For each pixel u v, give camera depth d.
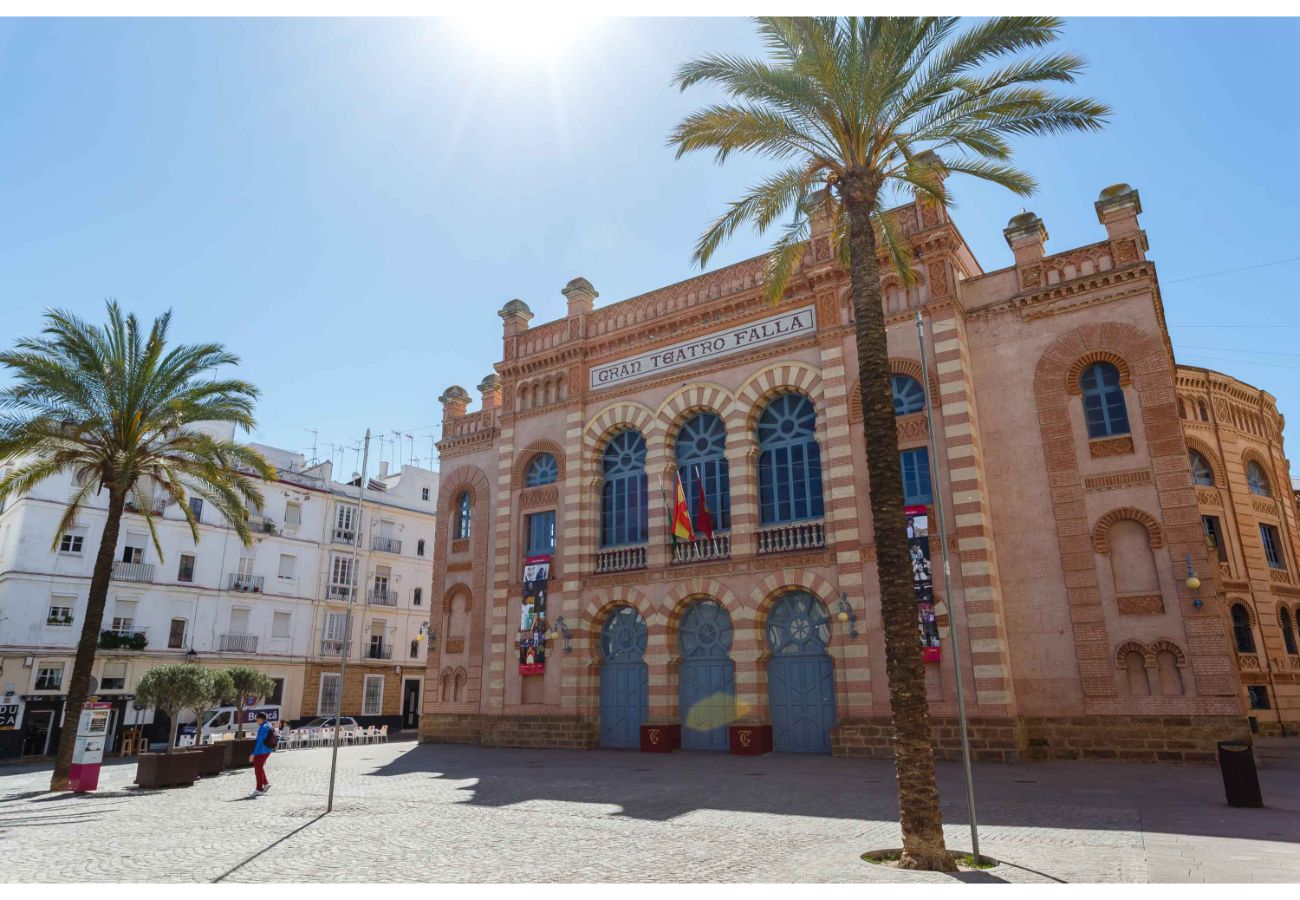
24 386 22.50
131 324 23.67
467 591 33.66
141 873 9.91
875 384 12.06
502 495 32.62
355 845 11.51
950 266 24.34
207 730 39.91
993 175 17.17
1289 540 36.03
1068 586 21.55
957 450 22.75
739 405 27.14
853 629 23.11
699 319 29.11
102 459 23.19
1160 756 19.67
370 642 50.94
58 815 15.25
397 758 26.31
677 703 26.44
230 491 25.50
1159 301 23.03
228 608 45.00
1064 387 22.77
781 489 26.39
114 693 40.22
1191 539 20.36
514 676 30.27
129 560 42.12
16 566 38.47
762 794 15.86
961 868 9.31
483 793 16.98
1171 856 9.59
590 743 27.62
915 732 10.23
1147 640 20.41
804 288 26.89
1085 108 15.34
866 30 14.73
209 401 25.84
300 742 37.06
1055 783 16.56
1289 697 31.80
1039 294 23.58
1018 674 21.61
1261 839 10.59
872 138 14.67
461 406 37.09
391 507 53.81
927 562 22.45
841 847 10.75
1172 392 21.31
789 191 17.17
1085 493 21.89
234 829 13.12
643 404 29.61
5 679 37.38
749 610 25.22
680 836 11.74
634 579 27.91
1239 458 34.84
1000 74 15.50
